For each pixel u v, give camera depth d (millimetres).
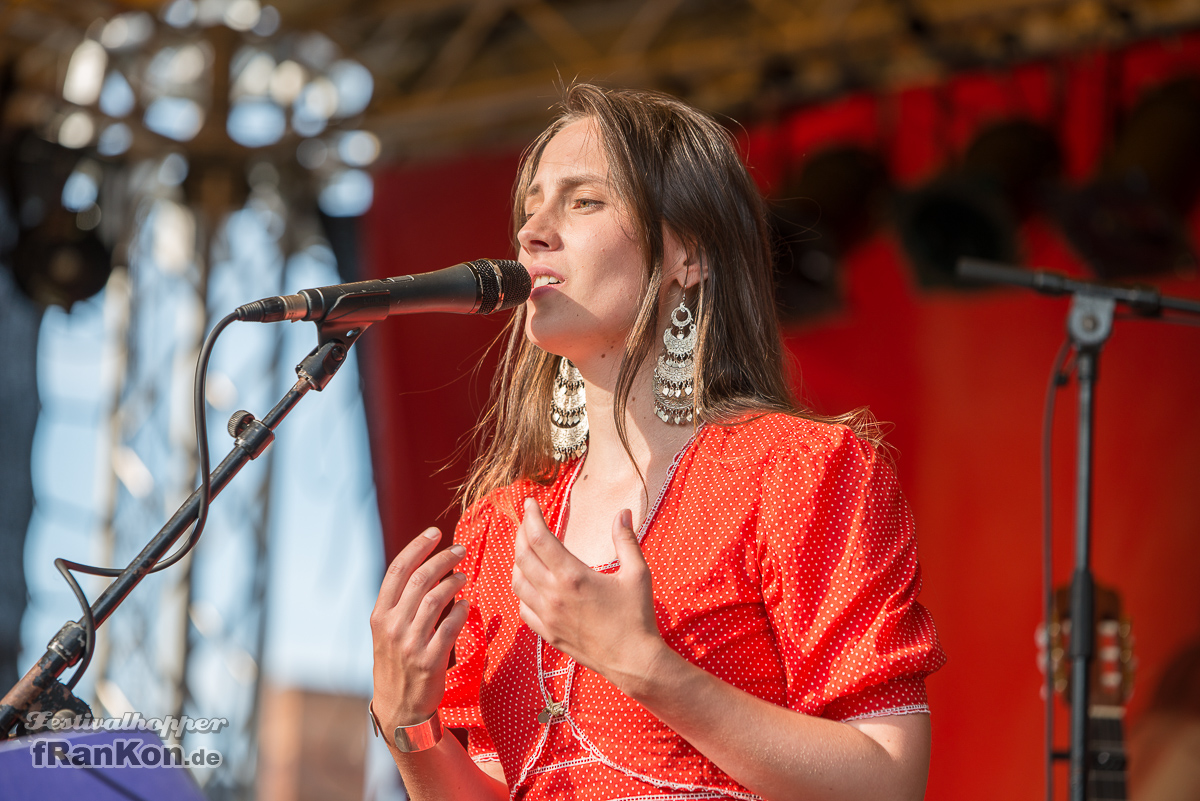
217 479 2459
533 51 9844
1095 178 6824
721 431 2541
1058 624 3680
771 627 2383
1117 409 7766
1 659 8406
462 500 3029
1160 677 7387
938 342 8406
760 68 8281
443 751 2523
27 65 9102
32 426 8680
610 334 2609
